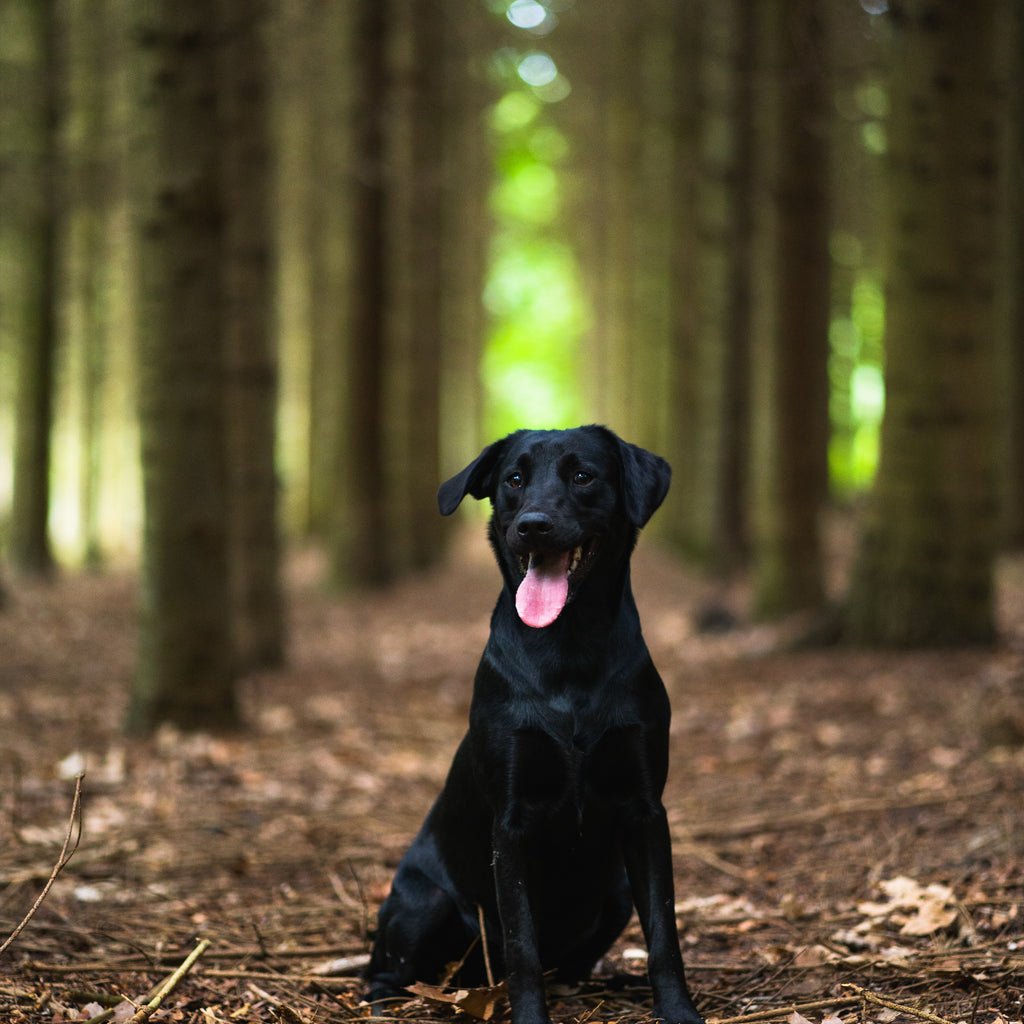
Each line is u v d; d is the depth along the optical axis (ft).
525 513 9.89
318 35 48.26
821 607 40.19
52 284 51.34
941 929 12.55
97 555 62.85
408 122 56.70
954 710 22.41
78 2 48.62
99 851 16.25
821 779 19.61
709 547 54.29
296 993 11.69
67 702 27.43
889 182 28.58
